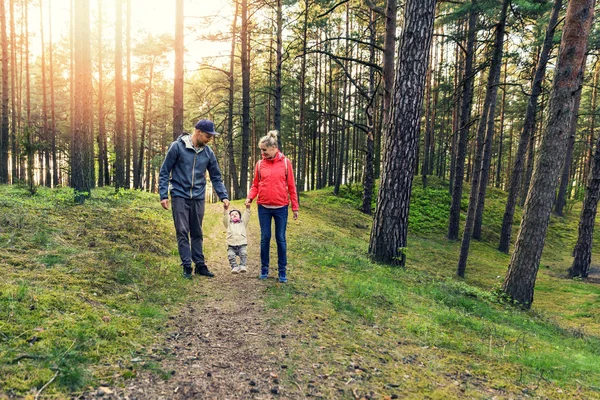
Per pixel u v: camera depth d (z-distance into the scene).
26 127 9.05
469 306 5.95
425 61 7.25
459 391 2.68
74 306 3.05
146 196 13.96
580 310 9.23
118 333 2.82
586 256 13.87
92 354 2.44
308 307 4.09
